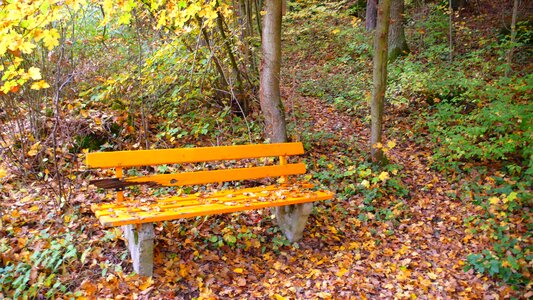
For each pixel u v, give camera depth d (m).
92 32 6.68
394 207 5.37
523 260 4.12
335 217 5.10
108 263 3.71
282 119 5.63
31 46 3.50
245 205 3.99
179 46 6.41
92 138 5.72
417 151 7.02
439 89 8.24
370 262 4.32
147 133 6.05
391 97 8.37
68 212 4.31
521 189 5.21
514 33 8.75
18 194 4.59
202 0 5.37
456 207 5.45
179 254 3.99
